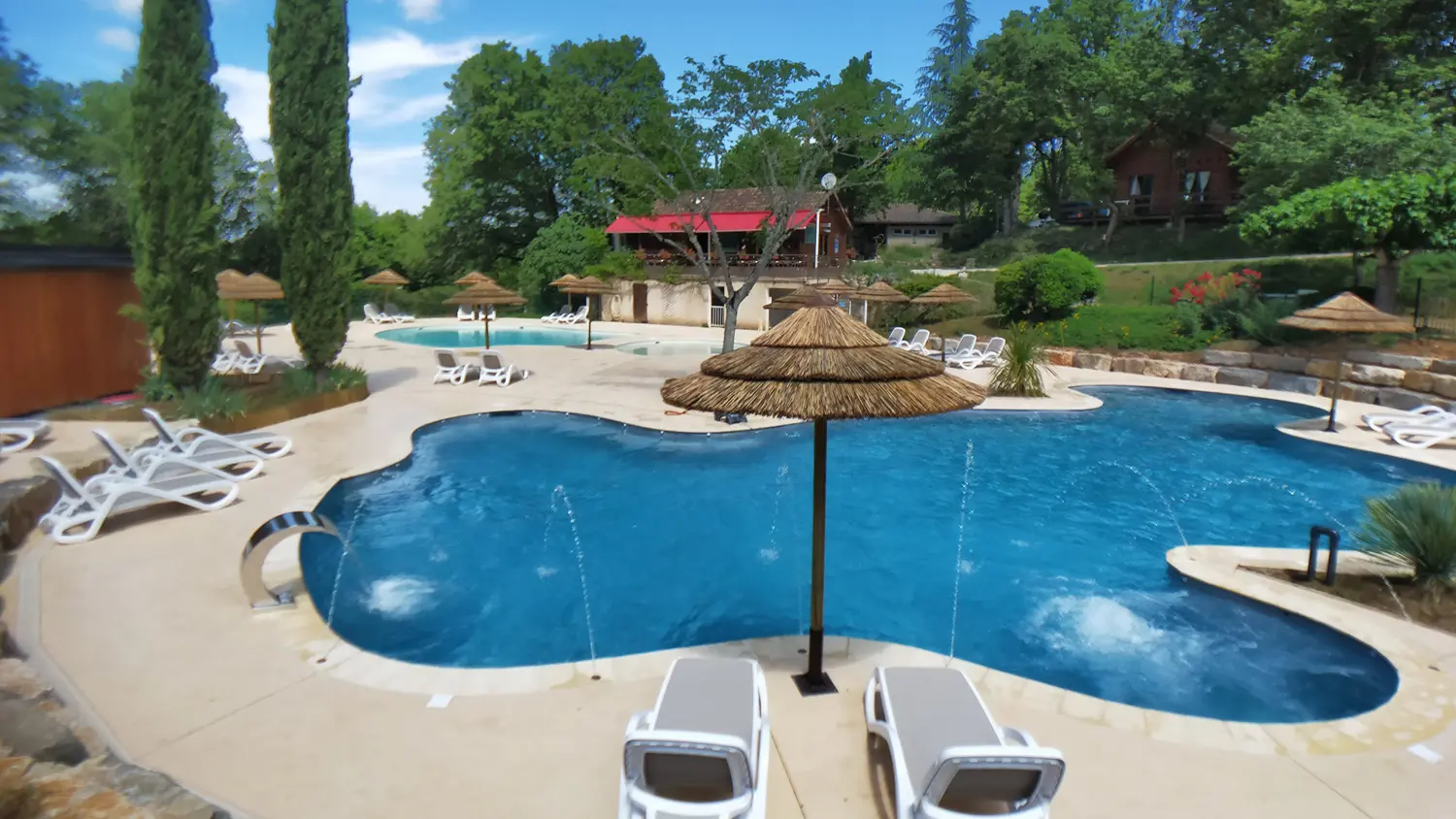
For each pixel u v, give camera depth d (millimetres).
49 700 5617
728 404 5336
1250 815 4781
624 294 42031
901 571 9656
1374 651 6941
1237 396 19844
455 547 10148
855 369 5453
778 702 5992
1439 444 14609
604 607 8594
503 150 51781
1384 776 5180
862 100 21016
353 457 13055
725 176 22625
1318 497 12430
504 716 5738
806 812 4754
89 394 16703
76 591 7777
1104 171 46688
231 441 11852
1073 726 5734
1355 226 19625
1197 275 29000
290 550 8828
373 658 6574
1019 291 27375
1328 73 31188
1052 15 49688
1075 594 9000
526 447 14750
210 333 14891
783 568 9703
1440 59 28484
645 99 23500
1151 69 38156
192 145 13945
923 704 5113
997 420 17562
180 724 5566
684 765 4168
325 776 5016
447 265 56875
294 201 16609
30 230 26219
